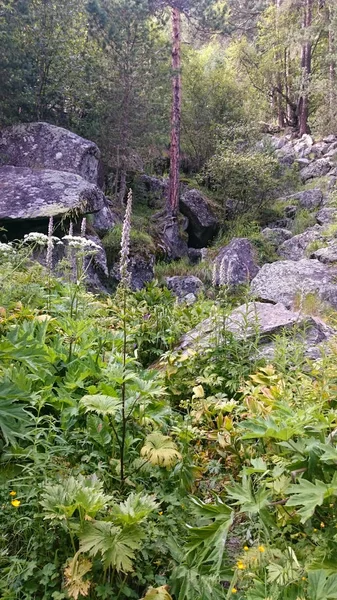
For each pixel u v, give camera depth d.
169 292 6.84
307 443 2.41
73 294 5.12
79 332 3.82
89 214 10.77
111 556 2.06
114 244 11.29
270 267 10.34
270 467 2.85
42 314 4.79
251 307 5.79
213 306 5.34
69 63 13.09
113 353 3.93
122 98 14.38
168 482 2.86
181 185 17.17
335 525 2.23
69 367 3.47
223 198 17.19
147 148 16.12
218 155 17.50
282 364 3.88
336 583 1.89
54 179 10.07
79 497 2.16
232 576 2.18
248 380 4.25
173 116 15.58
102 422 2.96
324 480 2.32
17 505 2.29
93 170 12.46
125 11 13.72
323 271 10.14
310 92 23.39
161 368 4.82
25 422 2.79
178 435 3.16
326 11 22.77
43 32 12.70
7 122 12.51
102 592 2.08
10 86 12.38
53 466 2.60
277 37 24.55
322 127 23.03
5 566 2.18
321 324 5.52
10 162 11.55
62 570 2.15
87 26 13.89
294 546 2.27
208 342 4.75
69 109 14.42
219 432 3.30
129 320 5.56
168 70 14.92
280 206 17.39
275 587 1.96
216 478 3.06
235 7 26.42
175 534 2.49
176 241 14.78
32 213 8.92
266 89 27.14
